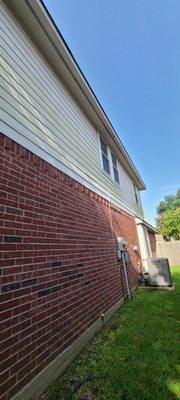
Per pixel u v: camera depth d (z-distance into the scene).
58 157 3.70
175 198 34.31
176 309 4.85
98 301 4.14
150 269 7.83
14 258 2.19
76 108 5.28
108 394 2.23
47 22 3.63
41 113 3.45
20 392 1.92
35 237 2.58
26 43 3.53
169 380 2.40
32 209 2.63
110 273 5.19
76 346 3.01
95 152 6.15
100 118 6.29
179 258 15.56
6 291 2.01
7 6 3.22
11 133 2.54
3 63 2.75
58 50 4.09
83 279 3.68
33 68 3.55
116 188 7.73
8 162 2.38
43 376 2.24
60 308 2.82
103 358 2.94
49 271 2.74
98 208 5.30
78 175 4.45
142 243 9.78
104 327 4.09
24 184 2.57
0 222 2.10
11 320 2.00
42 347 2.33
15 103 2.79
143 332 3.68
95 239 4.64
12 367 1.90
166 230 19.45
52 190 3.22
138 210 11.84
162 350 3.05
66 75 4.64
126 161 9.64
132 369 2.63
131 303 5.60
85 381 2.44
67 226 3.46
